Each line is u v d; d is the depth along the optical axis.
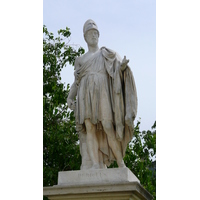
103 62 8.45
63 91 16.52
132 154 15.32
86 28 8.91
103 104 8.15
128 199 7.20
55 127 15.85
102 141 8.34
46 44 17.45
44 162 15.50
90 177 7.65
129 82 8.19
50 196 7.53
